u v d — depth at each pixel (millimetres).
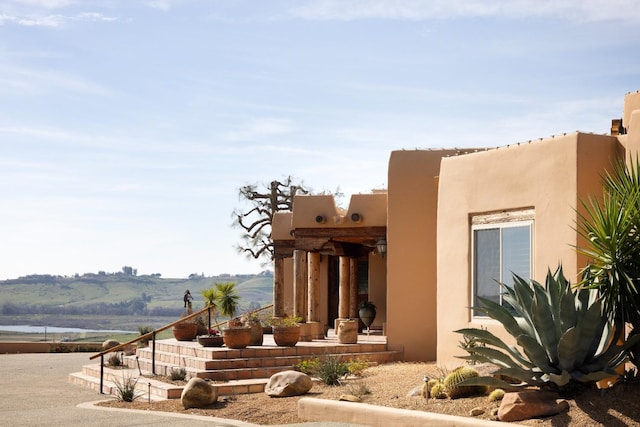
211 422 13773
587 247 14453
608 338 12086
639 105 17156
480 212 17109
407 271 21750
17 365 26703
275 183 43625
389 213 22031
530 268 15727
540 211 15398
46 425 13609
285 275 32688
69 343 35125
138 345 28703
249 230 43656
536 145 15633
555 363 12289
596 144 14789
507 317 12438
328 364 17016
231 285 25578
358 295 29109
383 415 12648
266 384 16844
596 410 11500
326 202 24328
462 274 17516
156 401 16625
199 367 18844
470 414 12359
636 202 12281
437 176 20875
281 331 20266
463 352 17344
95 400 17516
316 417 13742
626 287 12070
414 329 21531
